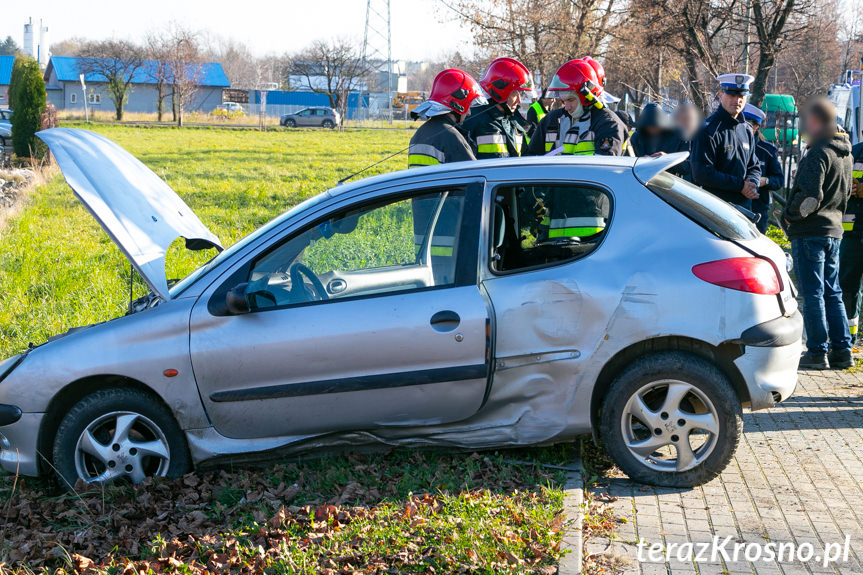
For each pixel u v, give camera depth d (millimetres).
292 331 4590
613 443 4613
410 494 4375
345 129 61844
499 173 4754
